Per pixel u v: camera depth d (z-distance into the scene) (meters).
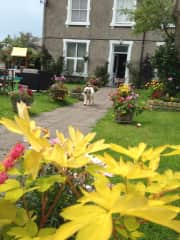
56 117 10.18
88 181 1.52
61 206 1.58
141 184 1.05
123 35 23.62
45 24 25.27
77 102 14.27
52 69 24.50
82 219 0.74
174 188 1.05
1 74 14.78
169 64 15.02
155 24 16.98
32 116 9.94
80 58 24.84
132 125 9.41
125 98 9.76
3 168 1.07
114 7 23.70
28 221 1.01
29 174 1.05
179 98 14.22
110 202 0.79
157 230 2.99
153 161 1.16
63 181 1.13
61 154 1.06
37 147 0.99
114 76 24.31
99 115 11.12
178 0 15.94
